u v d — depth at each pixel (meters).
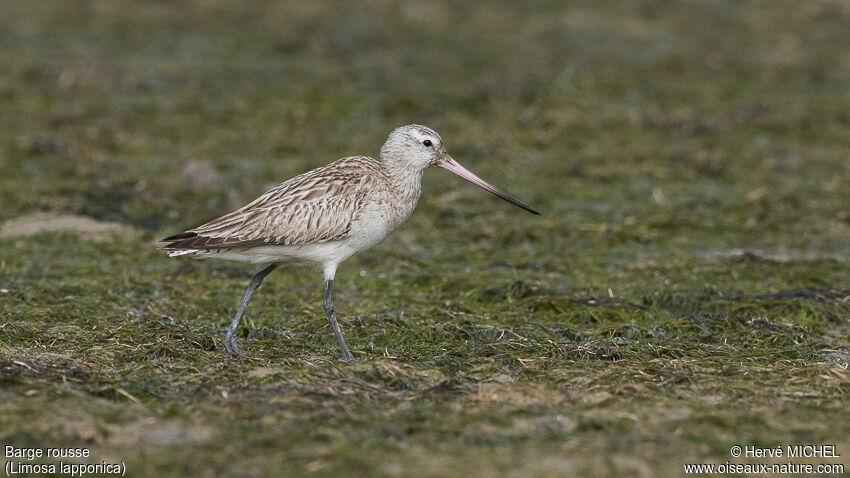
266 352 13.34
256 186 21.58
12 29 32.62
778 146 24.73
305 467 9.78
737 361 13.10
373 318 14.80
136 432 10.51
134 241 18.52
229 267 17.34
